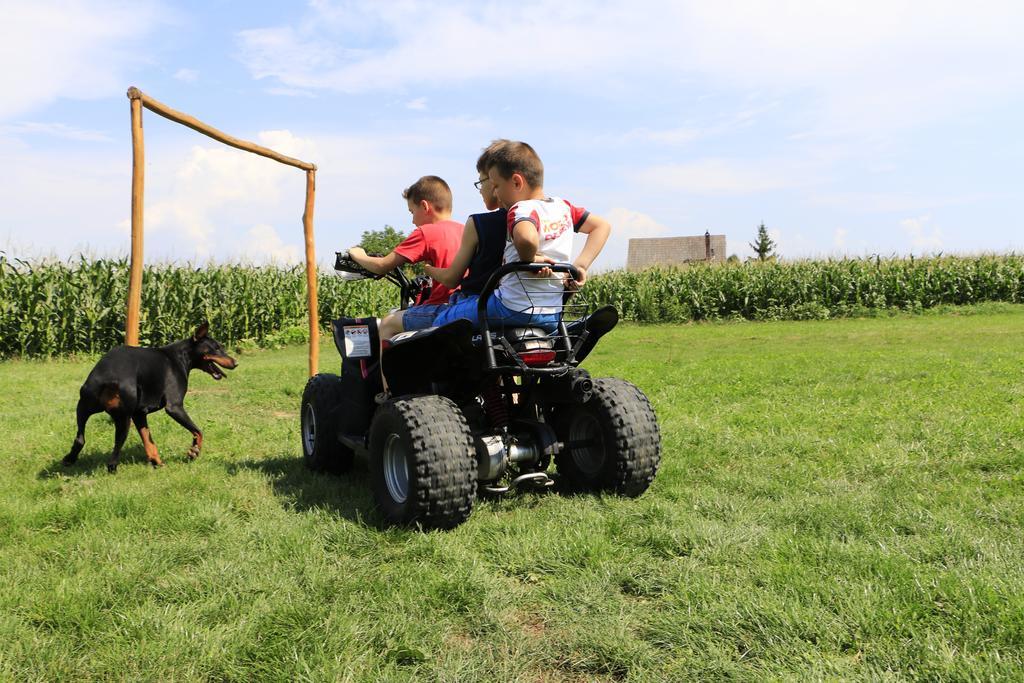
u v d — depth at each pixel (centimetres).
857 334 1543
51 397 809
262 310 1662
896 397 675
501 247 357
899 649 218
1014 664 205
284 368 1095
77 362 1303
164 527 350
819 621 235
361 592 272
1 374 1052
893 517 343
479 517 361
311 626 241
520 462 386
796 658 216
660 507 362
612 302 2211
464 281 370
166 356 500
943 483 403
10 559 307
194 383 923
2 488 425
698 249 5547
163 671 218
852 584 261
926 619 234
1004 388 698
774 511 360
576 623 247
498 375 363
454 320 352
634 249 5628
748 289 2197
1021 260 2164
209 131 633
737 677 208
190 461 503
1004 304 2045
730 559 299
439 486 332
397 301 2175
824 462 458
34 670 218
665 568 293
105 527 347
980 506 357
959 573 266
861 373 859
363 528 345
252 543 326
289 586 277
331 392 459
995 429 511
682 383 834
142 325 1431
